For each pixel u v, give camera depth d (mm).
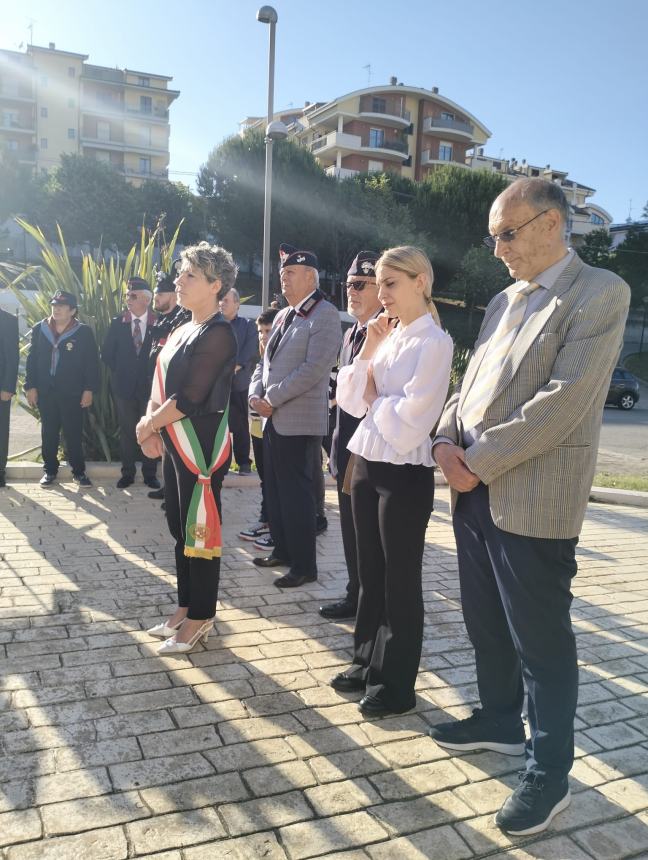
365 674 2807
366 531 2715
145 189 40188
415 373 2480
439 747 2459
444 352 2479
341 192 34344
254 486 6488
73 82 63062
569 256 2152
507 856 1958
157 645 3123
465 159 58156
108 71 64625
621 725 2680
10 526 4824
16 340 5918
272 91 11375
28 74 61625
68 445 6039
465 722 2480
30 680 2770
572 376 1956
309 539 3969
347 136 51031
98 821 1993
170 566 4141
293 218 33719
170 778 2203
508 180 38375
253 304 33781
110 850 1884
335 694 2783
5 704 2582
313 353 3795
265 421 4117
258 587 3924
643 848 2016
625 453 11602
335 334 3861
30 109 62531
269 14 10961
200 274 3008
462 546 2389
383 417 2506
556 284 2119
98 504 5496
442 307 38062
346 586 3955
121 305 6836
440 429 2416
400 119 52594
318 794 2168
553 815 2102
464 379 2422
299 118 66812
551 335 2062
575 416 1980
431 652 3227
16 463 6633
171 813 2045
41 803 2057
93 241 39188
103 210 38375
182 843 1925
